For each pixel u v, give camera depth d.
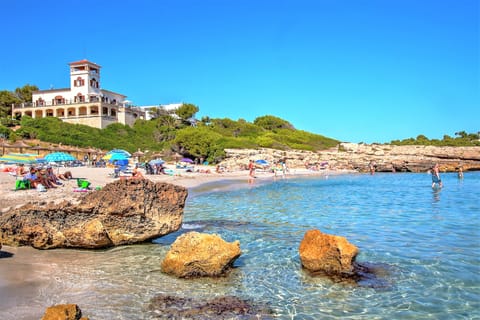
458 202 25.55
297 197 29.36
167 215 13.56
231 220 18.53
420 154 84.44
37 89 99.81
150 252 12.25
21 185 25.17
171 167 58.38
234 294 8.82
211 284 9.44
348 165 77.31
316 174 63.84
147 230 13.10
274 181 48.03
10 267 10.12
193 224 17.39
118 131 81.25
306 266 10.66
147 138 84.62
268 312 7.89
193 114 99.81
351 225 17.20
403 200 27.16
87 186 26.72
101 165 52.88
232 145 80.69
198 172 54.91
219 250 10.07
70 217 12.37
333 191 34.62
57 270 10.15
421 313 7.87
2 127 63.00
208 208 22.86
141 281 9.54
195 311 7.85
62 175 34.09
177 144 73.44
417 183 44.75
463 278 9.84
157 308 7.94
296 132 112.06
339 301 8.47
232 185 40.69
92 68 88.25
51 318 6.23
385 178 54.66
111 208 12.48
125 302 8.20
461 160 78.94
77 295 8.47
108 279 9.61
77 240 12.16
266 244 13.62
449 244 13.37
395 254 12.06
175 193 13.88
